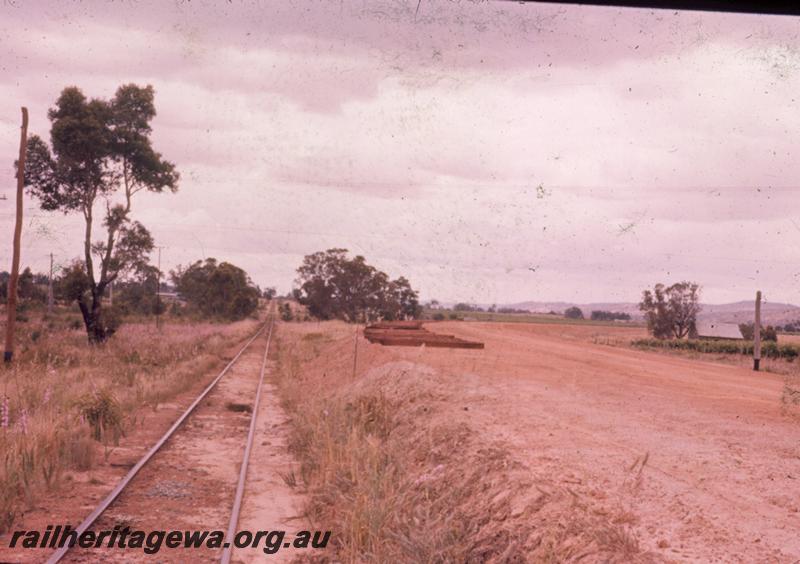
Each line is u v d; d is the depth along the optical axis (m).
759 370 35.09
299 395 21.16
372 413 14.54
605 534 5.92
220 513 9.29
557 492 7.44
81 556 7.29
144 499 9.72
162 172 40.75
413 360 21.88
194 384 25.42
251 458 12.89
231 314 94.69
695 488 7.65
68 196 39.38
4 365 23.70
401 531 7.55
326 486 9.92
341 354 29.52
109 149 39.31
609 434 10.92
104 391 15.14
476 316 111.88
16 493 9.27
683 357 47.28
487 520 7.62
